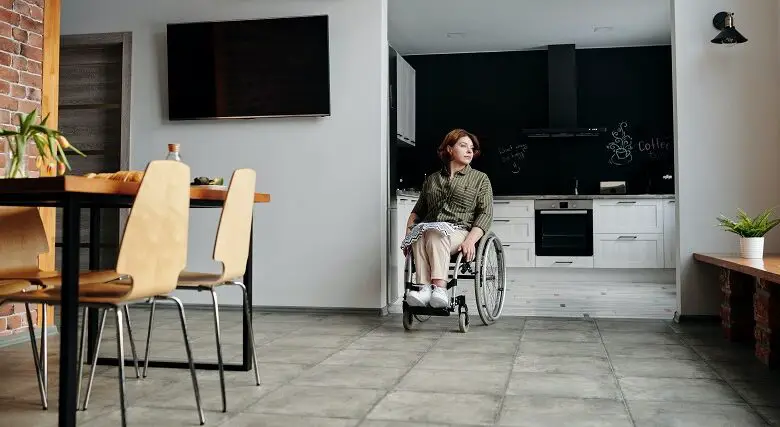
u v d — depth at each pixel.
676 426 2.14
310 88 4.75
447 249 3.95
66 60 5.29
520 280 7.45
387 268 4.85
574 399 2.47
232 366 2.96
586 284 6.98
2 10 3.62
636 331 3.95
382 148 4.72
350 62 4.76
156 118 5.04
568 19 6.71
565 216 7.39
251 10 4.90
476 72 8.09
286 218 4.83
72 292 1.88
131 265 1.97
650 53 7.75
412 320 4.03
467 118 8.09
